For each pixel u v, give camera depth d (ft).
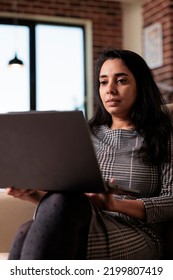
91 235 3.47
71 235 3.19
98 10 17.81
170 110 5.00
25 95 16.56
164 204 4.13
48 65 17.15
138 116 4.69
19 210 4.55
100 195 3.71
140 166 4.40
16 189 3.73
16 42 16.69
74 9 17.49
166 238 4.44
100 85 4.87
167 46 14.93
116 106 4.69
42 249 3.10
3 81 16.25
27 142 3.13
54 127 3.00
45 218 3.18
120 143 4.61
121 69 4.63
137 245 3.89
